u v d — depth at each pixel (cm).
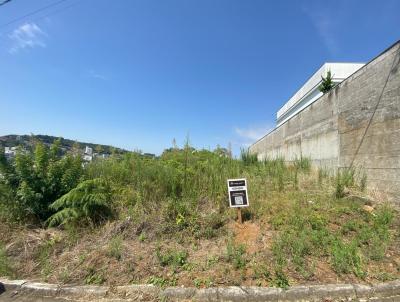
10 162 577
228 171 746
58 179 572
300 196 617
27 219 549
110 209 548
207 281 362
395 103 589
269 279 362
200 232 476
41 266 423
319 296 340
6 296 367
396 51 590
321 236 443
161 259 405
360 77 728
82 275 392
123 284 370
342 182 679
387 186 608
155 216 524
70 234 487
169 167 699
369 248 421
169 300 343
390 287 348
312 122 1072
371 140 674
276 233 465
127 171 709
